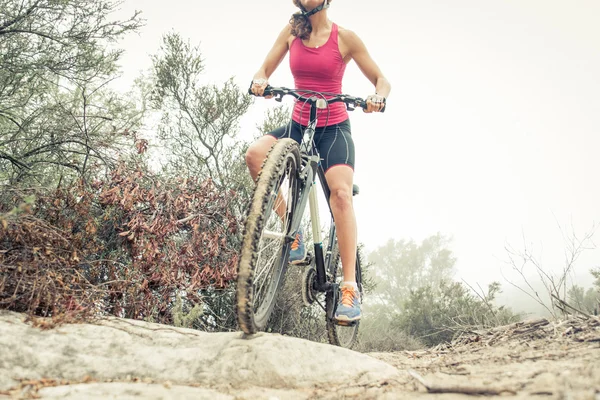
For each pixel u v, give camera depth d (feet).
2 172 14.07
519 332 9.61
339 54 10.55
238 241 14.92
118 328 7.53
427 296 32.37
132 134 14.08
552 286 11.03
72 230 11.10
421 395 5.44
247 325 7.08
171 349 7.11
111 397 5.44
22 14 15.16
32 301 7.95
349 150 10.19
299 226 9.66
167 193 12.64
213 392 5.84
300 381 6.51
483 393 5.11
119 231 12.06
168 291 11.80
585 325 8.27
